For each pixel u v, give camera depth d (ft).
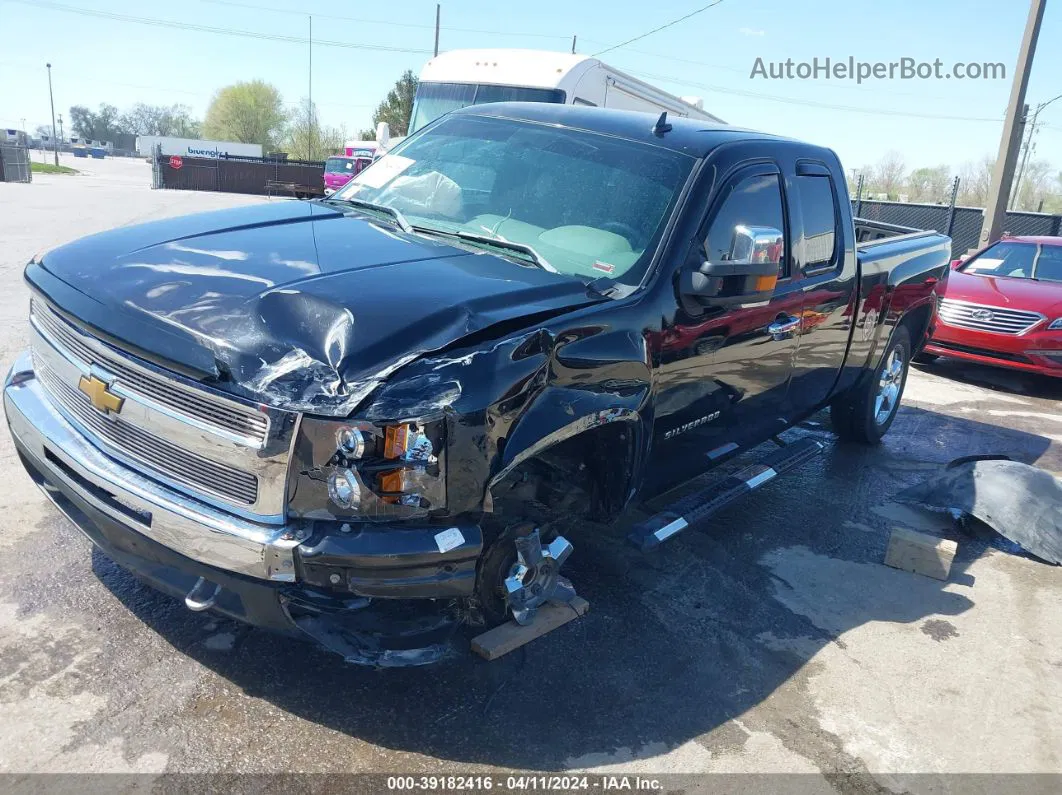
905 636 13.28
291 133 319.88
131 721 9.39
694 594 13.74
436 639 9.64
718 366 12.98
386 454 8.36
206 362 8.52
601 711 10.57
